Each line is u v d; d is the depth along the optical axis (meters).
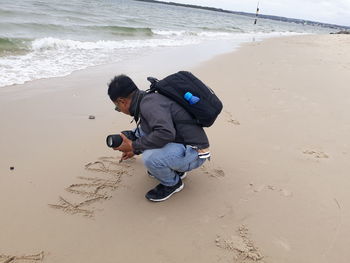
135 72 6.40
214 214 2.52
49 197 2.59
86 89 5.13
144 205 2.59
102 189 2.74
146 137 2.30
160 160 2.43
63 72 6.05
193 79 2.31
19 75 5.58
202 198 2.69
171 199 2.67
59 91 4.93
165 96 2.27
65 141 3.45
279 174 3.07
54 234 2.24
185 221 2.44
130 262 2.07
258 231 2.36
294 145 3.65
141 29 14.38
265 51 11.25
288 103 5.02
